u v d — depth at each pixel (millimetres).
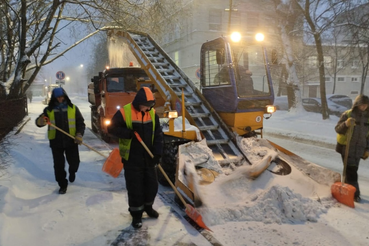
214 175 4500
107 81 8922
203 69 6262
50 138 4547
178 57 32406
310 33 15523
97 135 10469
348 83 35688
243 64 5582
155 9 10758
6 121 8375
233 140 5285
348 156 4715
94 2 9727
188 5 16781
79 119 4707
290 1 16000
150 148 3691
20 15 10625
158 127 3777
